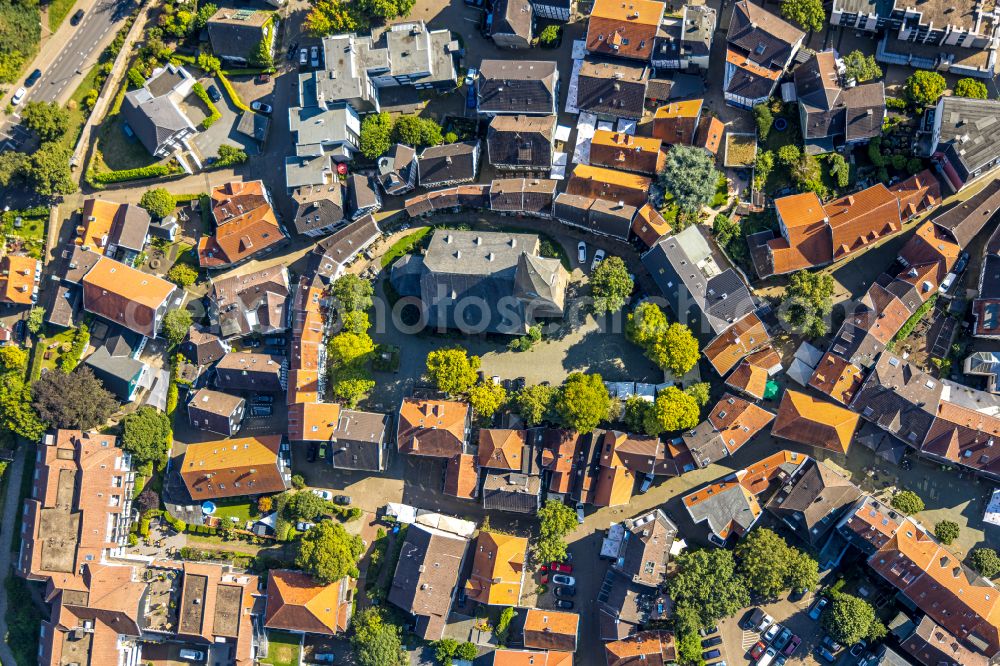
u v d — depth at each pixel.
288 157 155.00
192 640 150.88
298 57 160.62
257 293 153.62
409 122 152.00
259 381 152.38
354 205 152.88
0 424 154.12
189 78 161.25
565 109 152.12
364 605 149.00
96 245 157.38
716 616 136.25
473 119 155.25
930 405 135.50
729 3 149.88
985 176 143.00
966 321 141.00
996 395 137.38
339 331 152.88
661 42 146.38
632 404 141.75
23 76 164.12
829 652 138.62
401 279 150.12
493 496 144.00
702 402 140.88
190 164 161.00
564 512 141.50
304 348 149.50
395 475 151.00
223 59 161.38
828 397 140.25
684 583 136.50
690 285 139.62
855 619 133.50
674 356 136.88
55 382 150.50
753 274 145.12
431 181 152.62
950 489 139.38
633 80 146.50
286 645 149.12
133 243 156.75
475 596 142.38
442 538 143.62
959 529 138.50
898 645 137.00
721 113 149.00
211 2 161.75
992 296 137.12
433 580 142.25
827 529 139.12
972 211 139.38
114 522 152.50
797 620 140.38
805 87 143.25
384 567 149.75
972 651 131.88
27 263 158.00
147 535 155.00
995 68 142.62
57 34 164.75
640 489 145.50
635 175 146.50
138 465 154.62
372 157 154.12
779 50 142.00
